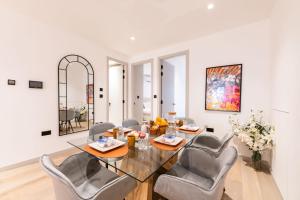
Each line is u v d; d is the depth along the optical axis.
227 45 2.96
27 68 2.54
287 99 1.69
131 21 2.65
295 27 1.51
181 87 6.14
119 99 4.91
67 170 1.33
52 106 2.89
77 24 2.78
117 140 1.67
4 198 1.74
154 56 4.19
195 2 2.14
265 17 2.54
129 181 1.15
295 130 1.46
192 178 1.47
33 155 2.64
